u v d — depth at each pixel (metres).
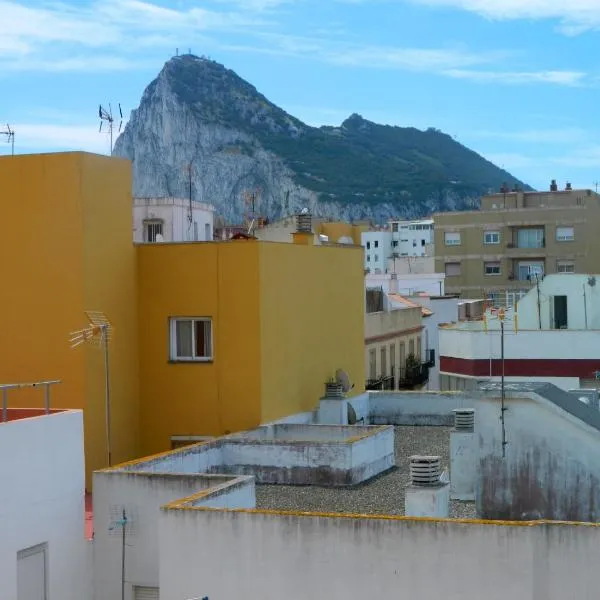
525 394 19.20
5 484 18.28
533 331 53.66
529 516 19.09
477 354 54.50
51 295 24.83
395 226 171.75
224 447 23.28
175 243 27.02
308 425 25.78
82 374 24.59
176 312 27.03
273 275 27.47
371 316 56.69
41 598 19.03
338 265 31.84
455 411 21.78
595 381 52.47
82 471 20.16
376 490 22.16
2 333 25.12
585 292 56.59
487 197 121.00
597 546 14.66
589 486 18.89
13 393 24.94
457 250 118.00
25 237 25.05
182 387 26.97
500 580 14.97
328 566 15.82
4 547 18.19
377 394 32.41
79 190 24.70
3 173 25.17
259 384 26.59
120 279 26.31
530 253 115.00
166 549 16.67
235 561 16.33
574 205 114.12
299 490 22.19
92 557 19.70
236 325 26.73
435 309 73.12
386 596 15.48
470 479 20.23
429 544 15.30
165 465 21.39
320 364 30.31
